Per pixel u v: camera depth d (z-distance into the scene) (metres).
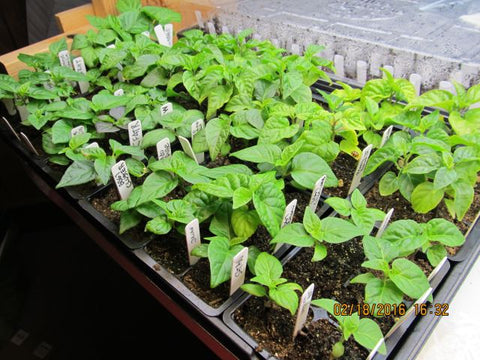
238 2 2.12
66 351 1.82
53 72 1.67
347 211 1.04
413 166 1.13
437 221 1.03
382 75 1.73
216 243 0.98
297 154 1.21
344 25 1.79
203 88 1.54
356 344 0.91
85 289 2.07
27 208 2.36
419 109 1.38
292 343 0.91
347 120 1.26
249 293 0.98
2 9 2.36
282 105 1.37
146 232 1.17
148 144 1.36
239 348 0.88
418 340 0.88
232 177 1.06
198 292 1.02
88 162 1.28
